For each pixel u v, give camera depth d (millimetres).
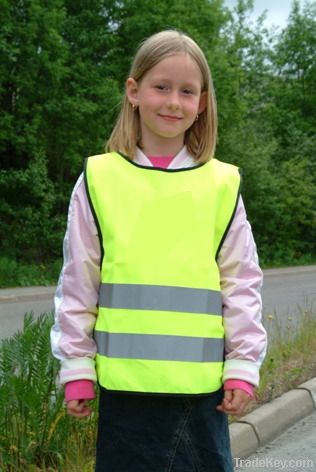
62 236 16109
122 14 16828
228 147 22281
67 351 2025
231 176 2182
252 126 23969
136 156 2162
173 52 2123
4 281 14141
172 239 2047
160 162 2166
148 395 1964
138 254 2025
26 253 16047
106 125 15961
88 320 2064
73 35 16047
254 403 4629
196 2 18672
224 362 2061
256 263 2139
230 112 20172
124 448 2025
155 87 2131
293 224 24766
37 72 14812
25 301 12570
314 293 14016
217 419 2053
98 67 16188
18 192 15727
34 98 15125
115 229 2045
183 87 2135
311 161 26734
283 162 25203
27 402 3213
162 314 1994
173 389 1952
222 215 2113
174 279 2016
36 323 3506
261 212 23516
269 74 31672
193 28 18109
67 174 17188
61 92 15445
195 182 2113
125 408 2014
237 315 2047
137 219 2053
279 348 5930
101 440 2066
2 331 8773
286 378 5188
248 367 2008
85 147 16250
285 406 4641
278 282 17453
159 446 2010
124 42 17000
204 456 2023
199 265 2037
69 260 2090
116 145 2217
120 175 2113
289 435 4469
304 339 6266
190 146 2240
